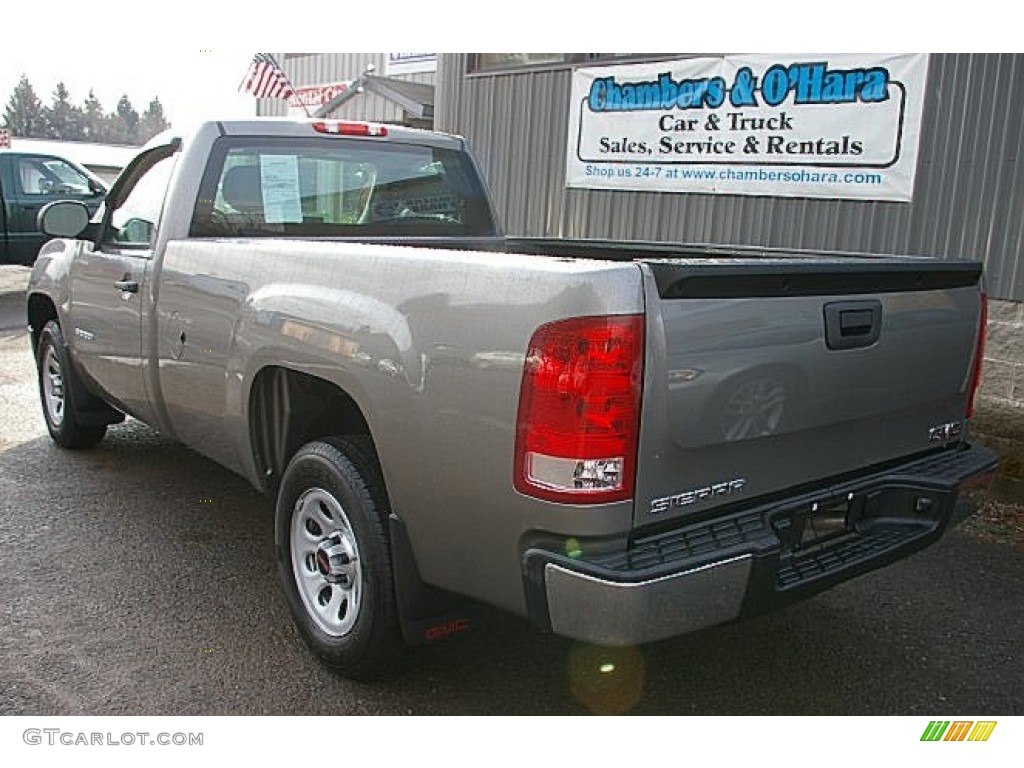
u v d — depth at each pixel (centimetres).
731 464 261
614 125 791
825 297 273
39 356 578
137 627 352
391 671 313
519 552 249
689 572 234
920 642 362
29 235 1280
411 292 274
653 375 235
